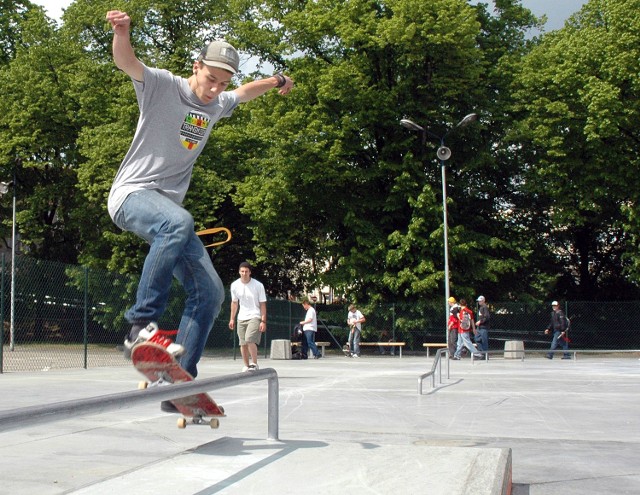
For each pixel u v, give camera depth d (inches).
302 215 1274.6
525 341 1157.1
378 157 1247.5
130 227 143.3
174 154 146.0
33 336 649.6
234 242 1423.5
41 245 1398.9
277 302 1047.6
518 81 1229.1
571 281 1547.7
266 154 1298.0
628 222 1275.8
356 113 1190.3
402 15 1105.4
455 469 131.9
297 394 390.6
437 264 1213.1
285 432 232.2
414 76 1194.6
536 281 1416.1
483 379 534.3
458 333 1011.9
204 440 216.1
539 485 164.9
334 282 1201.4
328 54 1279.5
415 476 126.6
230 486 120.8
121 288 729.6
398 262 1188.5
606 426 270.5
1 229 1380.4
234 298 482.0
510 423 276.8
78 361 673.0
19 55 1299.2
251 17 1333.7
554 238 1451.8
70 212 1322.6
